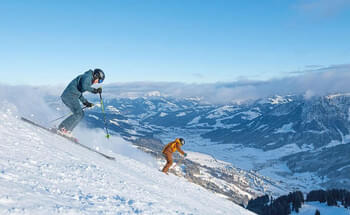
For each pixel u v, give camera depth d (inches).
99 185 179.0
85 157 266.8
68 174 175.3
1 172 129.4
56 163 193.3
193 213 215.8
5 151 170.4
